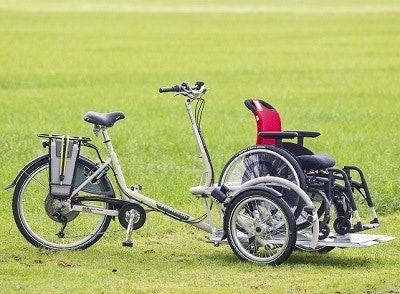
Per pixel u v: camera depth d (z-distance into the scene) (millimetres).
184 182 18688
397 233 15578
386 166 20438
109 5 135375
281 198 12828
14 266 12617
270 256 13078
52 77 45656
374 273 12578
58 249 13820
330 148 23359
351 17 105500
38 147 23234
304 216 13227
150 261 13297
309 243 13016
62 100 36219
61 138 13664
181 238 14992
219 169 20391
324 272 12688
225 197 13352
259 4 145250
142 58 56438
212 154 22469
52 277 12125
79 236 13836
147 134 26219
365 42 68375
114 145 23953
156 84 42594
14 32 78062
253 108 13750
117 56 57594
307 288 11523
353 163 21031
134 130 27078
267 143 13836
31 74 46781
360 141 24984
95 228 13852
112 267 12875
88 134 26031
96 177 13672
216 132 26891
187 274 12438
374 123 29297
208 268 12875
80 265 12961
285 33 79562
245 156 13438
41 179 13961
